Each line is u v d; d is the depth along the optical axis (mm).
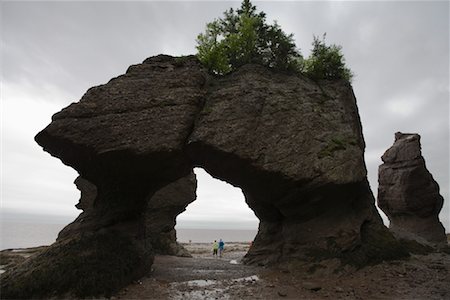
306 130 18094
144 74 16969
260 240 22766
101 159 15641
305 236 18547
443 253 21594
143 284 14203
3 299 11820
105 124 15352
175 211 32031
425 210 32125
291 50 20484
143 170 16531
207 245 67500
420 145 33250
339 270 16359
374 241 18656
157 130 15656
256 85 18125
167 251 30172
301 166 17188
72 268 13008
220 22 21281
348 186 18234
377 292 13602
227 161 16797
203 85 17859
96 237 15375
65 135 15016
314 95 19969
